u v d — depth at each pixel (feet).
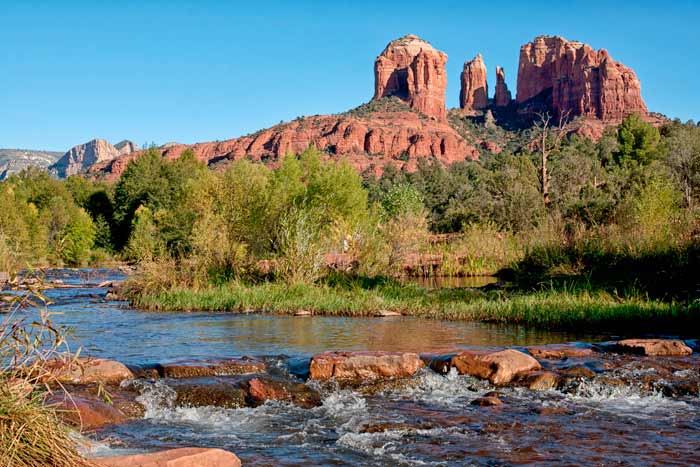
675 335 33.24
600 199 106.11
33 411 12.11
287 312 47.78
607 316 37.42
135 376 22.45
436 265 78.38
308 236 60.29
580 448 15.43
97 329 38.24
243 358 25.72
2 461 11.08
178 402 19.97
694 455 14.82
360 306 46.85
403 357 24.25
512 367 23.27
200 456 12.99
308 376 23.57
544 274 54.24
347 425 17.85
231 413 19.21
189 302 51.67
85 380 20.92
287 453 15.34
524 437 16.44
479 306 44.14
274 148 593.83
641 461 14.38
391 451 15.39
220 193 82.74
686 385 21.63
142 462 12.42
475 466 14.20
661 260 48.16
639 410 19.27
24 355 13.43
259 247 73.10
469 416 18.63
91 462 12.29
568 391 21.71
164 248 64.90
